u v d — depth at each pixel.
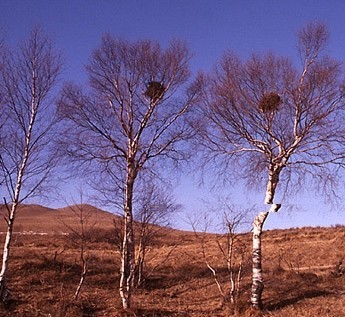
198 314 17.50
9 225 17.56
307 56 17.62
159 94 21.42
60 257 28.16
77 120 20.56
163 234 22.08
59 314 16.45
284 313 17.30
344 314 17.17
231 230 18.36
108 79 21.09
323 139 17.45
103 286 21.58
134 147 20.92
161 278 24.00
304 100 17.47
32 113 18.14
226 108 17.89
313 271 26.95
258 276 17.97
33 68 18.36
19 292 19.09
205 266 27.77
